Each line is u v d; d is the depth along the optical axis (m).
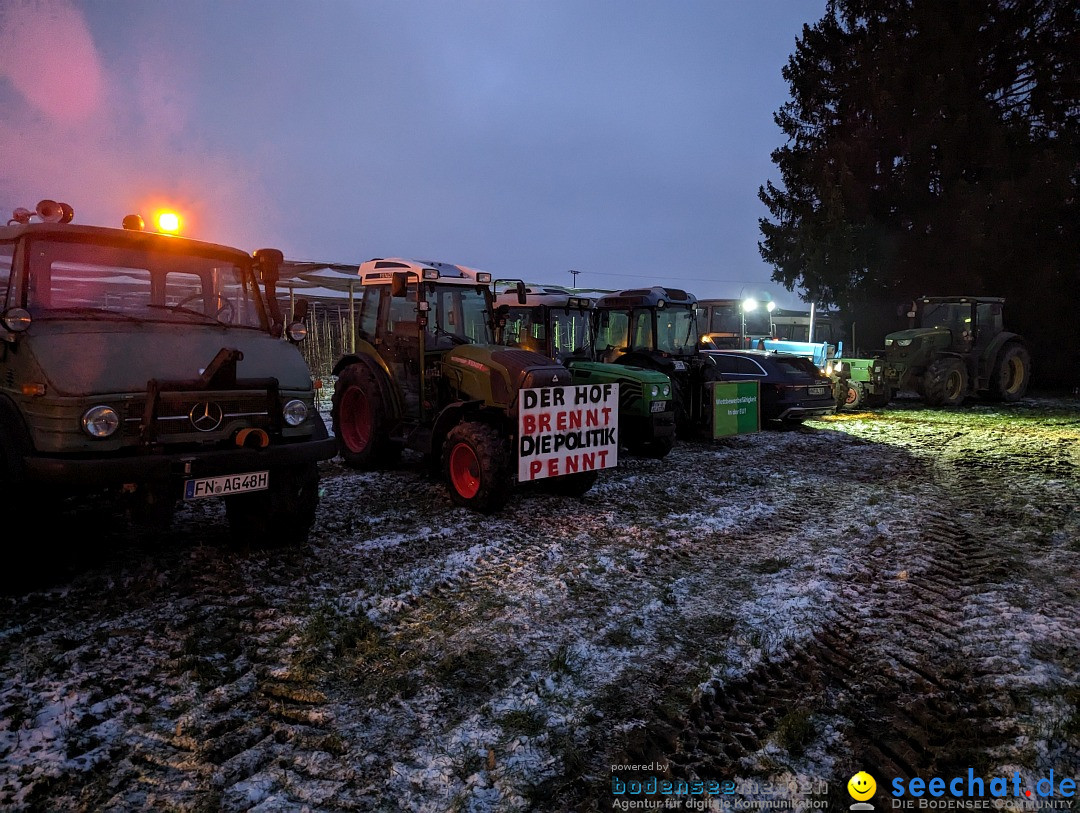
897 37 17.86
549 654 3.14
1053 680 2.83
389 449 6.83
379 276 6.81
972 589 3.94
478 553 4.49
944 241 17.03
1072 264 16.98
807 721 2.55
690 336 10.37
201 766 2.27
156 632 3.23
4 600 3.49
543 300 9.44
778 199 19.70
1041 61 17.31
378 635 3.28
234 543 4.49
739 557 4.57
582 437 5.85
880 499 6.16
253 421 3.90
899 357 14.48
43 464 3.22
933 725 2.56
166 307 4.11
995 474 7.31
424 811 2.09
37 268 3.69
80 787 2.15
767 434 10.34
